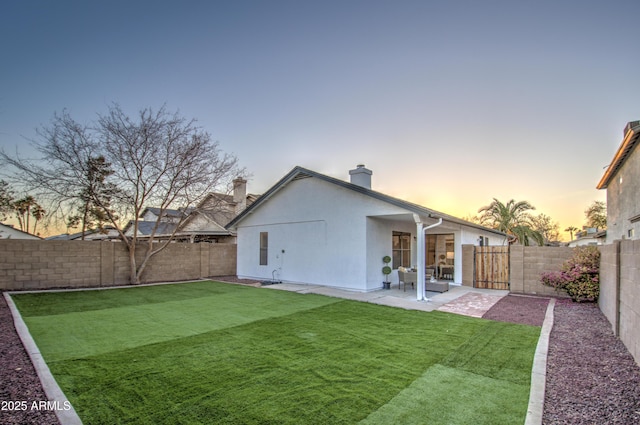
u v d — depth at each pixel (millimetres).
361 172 14258
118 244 13930
